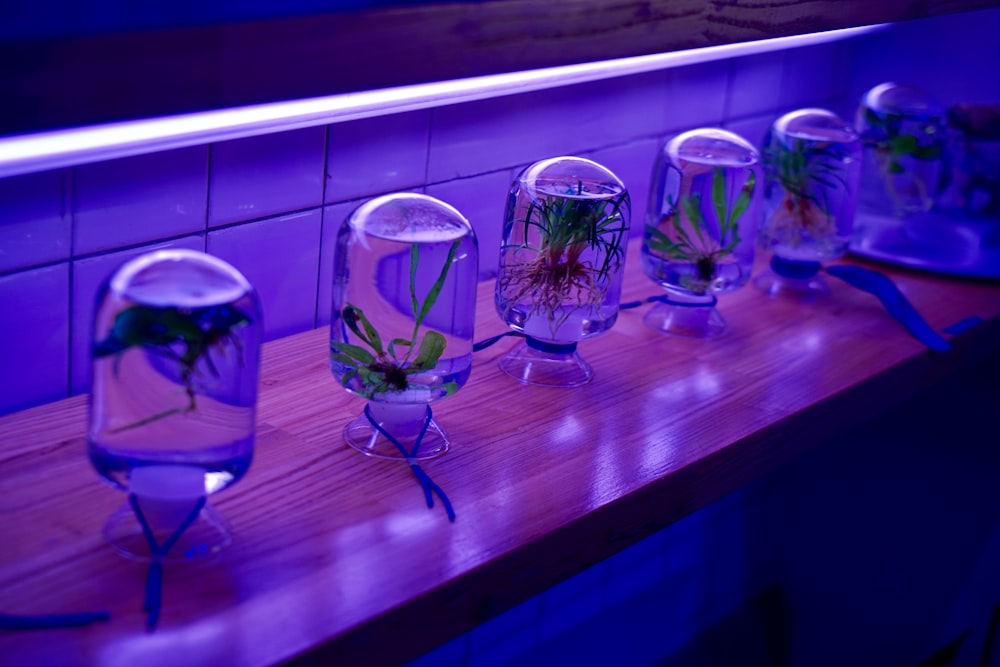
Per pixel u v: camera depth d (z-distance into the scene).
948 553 1.96
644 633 2.06
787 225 1.57
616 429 1.14
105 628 0.75
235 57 0.68
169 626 0.76
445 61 0.79
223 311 0.80
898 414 2.00
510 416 1.14
